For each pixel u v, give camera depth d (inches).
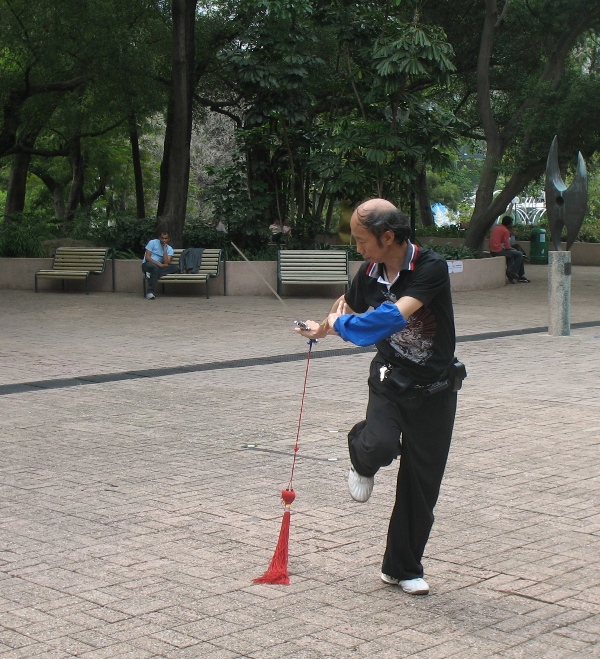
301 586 170.4
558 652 142.6
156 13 940.0
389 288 156.6
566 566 179.9
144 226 893.2
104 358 455.2
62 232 918.4
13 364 437.4
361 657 141.0
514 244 909.8
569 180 1505.9
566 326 522.9
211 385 384.2
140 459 265.7
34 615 158.1
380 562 182.9
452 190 2289.6
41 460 265.0
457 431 295.9
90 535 200.1
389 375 158.6
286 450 275.1
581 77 839.7
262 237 827.4
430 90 1165.7
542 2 851.4
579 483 237.1
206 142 1529.3
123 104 938.7
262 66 768.9
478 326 568.7
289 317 615.5
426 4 987.9
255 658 140.9
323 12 788.6
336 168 764.0
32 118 1009.5
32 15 869.8
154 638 148.3
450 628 151.6
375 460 156.5
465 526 204.5
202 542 195.2
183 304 696.4
